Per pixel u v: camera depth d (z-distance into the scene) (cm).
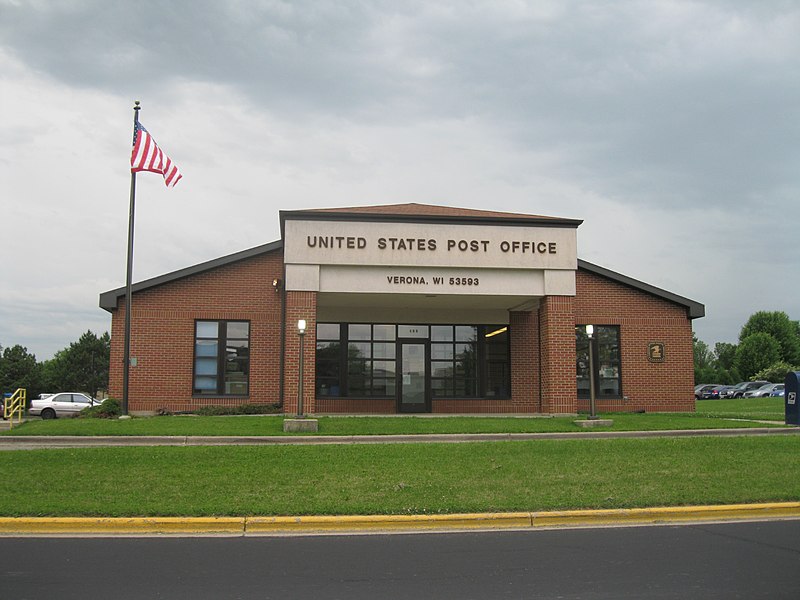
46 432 1622
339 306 2539
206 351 2370
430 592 668
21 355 8369
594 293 2578
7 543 859
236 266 2398
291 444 1487
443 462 1269
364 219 2153
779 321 9356
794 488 1109
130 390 2312
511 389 2573
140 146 2130
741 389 6550
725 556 799
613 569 746
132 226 2130
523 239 2208
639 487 1109
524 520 973
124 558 789
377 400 2528
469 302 2417
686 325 2606
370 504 994
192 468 1198
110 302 2330
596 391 2544
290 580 705
